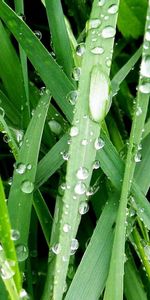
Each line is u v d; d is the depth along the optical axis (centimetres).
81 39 19
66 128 17
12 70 18
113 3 16
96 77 15
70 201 15
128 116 20
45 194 19
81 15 21
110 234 15
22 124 17
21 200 15
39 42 16
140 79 16
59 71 16
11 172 20
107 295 14
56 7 17
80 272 14
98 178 17
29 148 15
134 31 22
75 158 15
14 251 13
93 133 15
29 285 16
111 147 16
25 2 23
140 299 16
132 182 16
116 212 15
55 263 15
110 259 15
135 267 16
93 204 17
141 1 21
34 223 17
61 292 14
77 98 15
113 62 21
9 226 13
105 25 16
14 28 16
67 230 14
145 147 17
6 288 14
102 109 15
